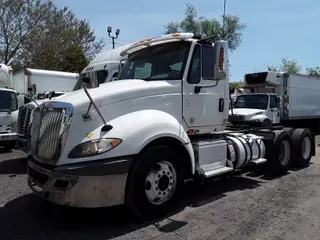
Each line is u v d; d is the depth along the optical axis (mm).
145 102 4758
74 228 4293
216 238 3971
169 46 5516
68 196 3910
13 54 24953
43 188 4164
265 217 4664
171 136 4562
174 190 4723
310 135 8539
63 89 14859
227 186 6402
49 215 4766
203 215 4711
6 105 10562
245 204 5227
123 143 4102
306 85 18422
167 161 4609
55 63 26453
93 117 4270
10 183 6578
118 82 5098
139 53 5891
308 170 8062
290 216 4715
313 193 5871
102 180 3984
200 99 5441
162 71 5430
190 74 5297
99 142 4039
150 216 4461
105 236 4031
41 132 4406
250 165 6711
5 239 3945
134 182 4234
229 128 7910
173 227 4281
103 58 10312
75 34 27312
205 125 5574
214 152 5641
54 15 26312
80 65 27156
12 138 10266
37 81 14125
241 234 4094
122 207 5023
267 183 6652
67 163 3988
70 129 4117
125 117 4438
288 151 7742
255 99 15227
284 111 16750
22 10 24656
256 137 7133
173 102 5070
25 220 4570
